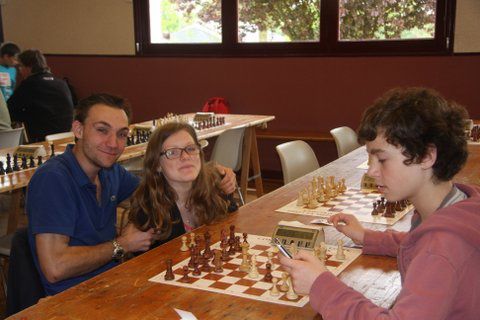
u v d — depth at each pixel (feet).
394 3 19.17
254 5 21.15
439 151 3.87
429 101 3.95
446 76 18.81
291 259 4.40
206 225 7.38
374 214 7.60
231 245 6.39
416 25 19.03
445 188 4.09
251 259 5.86
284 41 21.02
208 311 4.82
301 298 5.04
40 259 6.71
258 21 21.24
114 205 7.81
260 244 6.55
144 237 7.04
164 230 7.11
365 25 19.72
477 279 3.67
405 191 4.02
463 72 18.57
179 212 7.34
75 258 6.72
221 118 17.34
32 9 25.20
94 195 7.37
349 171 10.50
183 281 5.48
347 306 3.91
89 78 24.64
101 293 5.23
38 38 25.36
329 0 19.97
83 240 7.24
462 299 3.66
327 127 20.89
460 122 3.99
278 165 21.75
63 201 6.85
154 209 7.08
